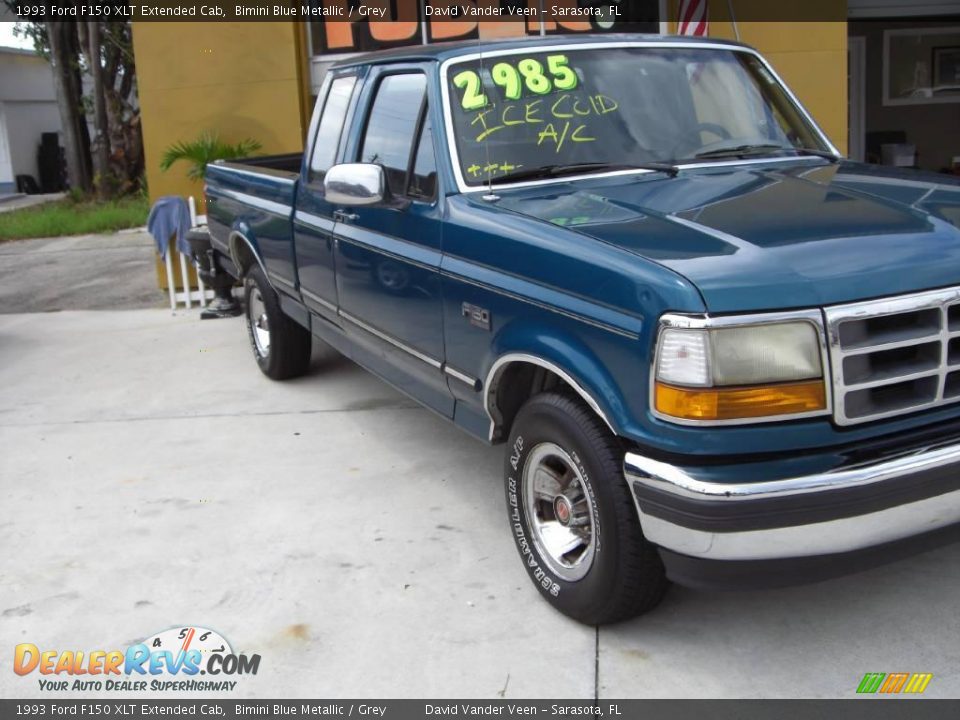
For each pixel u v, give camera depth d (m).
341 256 4.97
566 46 4.43
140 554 4.30
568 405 3.33
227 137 9.48
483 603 3.75
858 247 3.01
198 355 7.71
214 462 5.37
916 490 2.88
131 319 9.23
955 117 11.14
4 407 6.58
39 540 4.49
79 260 13.63
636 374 2.95
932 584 3.71
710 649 3.37
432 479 4.98
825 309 2.81
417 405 6.20
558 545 3.59
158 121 9.52
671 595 3.71
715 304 2.79
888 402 2.94
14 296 10.95
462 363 3.95
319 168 5.38
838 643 3.38
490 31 9.22
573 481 3.48
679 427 2.85
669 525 2.93
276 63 9.30
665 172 4.04
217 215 7.26
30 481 5.22
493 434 3.92
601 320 3.06
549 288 3.33
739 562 2.91
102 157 22.56
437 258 4.00
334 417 6.04
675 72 4.50
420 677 3.31
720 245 3.04
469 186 4.00
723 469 2.86
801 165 4.21
